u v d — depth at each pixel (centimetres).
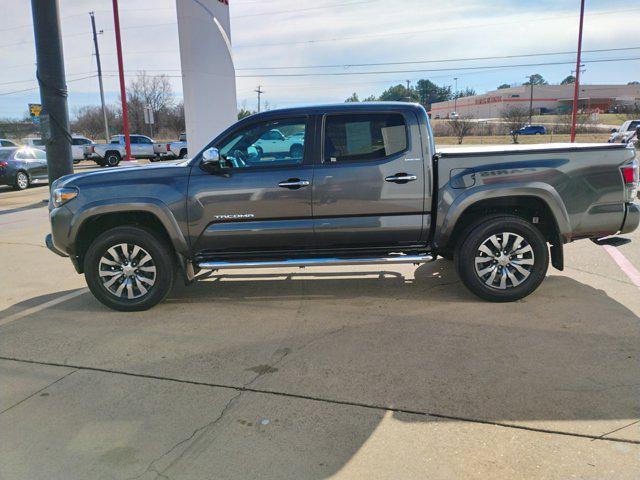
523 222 484
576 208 488
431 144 487
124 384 361
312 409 321
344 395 337
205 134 1220
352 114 489
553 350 393
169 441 293
